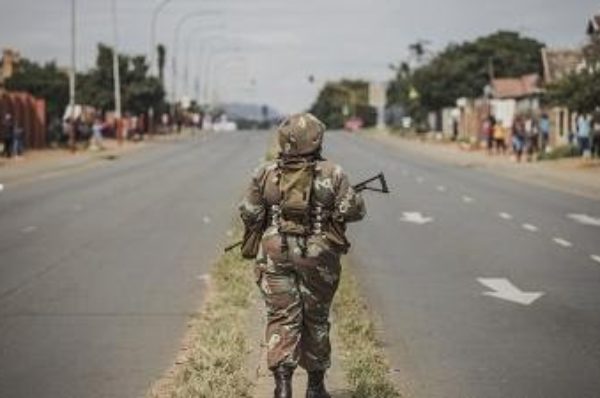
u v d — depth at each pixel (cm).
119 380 2222
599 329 2798
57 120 17900
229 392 1958
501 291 3388
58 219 5669
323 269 1719
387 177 9894
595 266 3988
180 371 2184
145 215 5859
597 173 9956
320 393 1825
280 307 1733
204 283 3419
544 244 4691
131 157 14175
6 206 6562
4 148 13388
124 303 3084
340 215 1706
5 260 4028
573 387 2200
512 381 2238
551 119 15462
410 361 2408
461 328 2788
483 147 17488
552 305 3152
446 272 3788
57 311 2973
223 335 2452
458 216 6003
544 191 8200
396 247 4516
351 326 2606
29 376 2266
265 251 1727
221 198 7056
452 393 2134
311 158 1716
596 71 10700
